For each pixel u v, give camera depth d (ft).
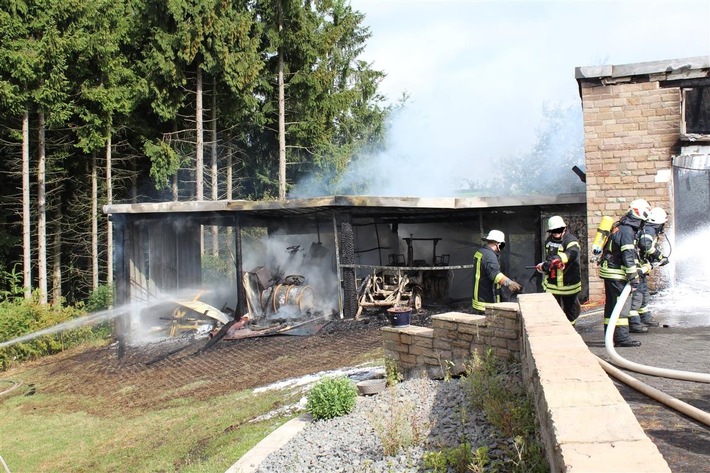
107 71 85.46
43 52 76.07
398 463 17.54
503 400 18.74
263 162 119.03
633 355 22.44
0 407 43.39
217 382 39.24
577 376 12.19
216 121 104.22
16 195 89.92
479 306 27.89
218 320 55.88
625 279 24.06
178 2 89.76
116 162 101.40
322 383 25.22
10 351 59.52
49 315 65.98
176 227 65.62
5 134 86.07
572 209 51.65
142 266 59.98
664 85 42.27
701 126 46.60
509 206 52.31
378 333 44.09
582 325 31.58
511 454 14.65
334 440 21.43
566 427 9.63
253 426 27.40
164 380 42.78
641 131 42.65
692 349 23.18
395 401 22.41
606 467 8.16
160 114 93.25
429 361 26.55
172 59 91.66
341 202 49.78
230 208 54.03
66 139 91.66
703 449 12.59
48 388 47.06
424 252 68.59
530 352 15.57
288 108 108.99
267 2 100.58
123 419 35.76
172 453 27.55
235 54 93.71
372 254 65.26
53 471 29.27
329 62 120.26
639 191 42.63
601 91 43.55
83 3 79.66
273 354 43.32
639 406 15.71
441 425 19.54
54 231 95.81
